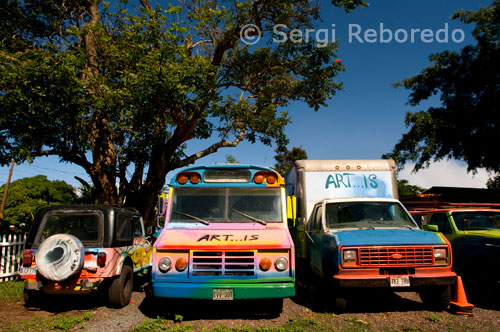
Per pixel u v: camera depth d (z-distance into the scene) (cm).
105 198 1373
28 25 1345
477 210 860
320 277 750
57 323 590
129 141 1427
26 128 1096
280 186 710
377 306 699
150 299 748
